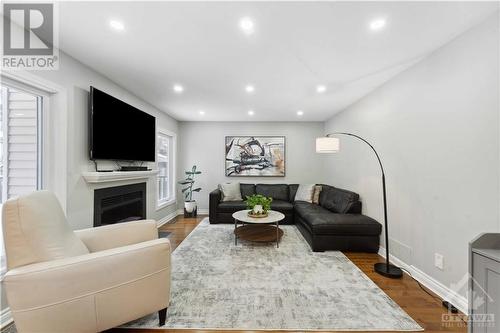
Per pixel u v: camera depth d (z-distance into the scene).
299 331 1.53
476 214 1.66
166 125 4.56
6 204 1.27
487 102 1.58
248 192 4.95
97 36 1.83
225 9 1.50
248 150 5.27
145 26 1.70
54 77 1.99
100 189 2.55
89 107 2.34
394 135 2.61
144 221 2.03
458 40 1.80
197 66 2.38
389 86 2.71
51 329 1.22
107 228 1.88
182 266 2.49
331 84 2.87
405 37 1.83
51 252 1.33
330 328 1.56
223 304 1.80
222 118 4.99
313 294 1.96
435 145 2.02
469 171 1.71
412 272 2.30
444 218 1.93
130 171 2.88
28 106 1.94
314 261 2.65
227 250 2.98
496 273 1.13
